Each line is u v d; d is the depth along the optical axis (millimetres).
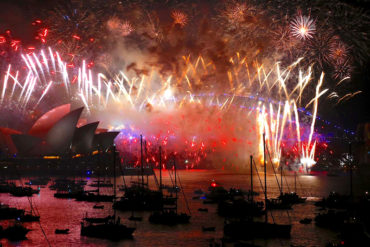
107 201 103125
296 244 61281
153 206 88938
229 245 60781
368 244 56844
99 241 64312
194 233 68500
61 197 110500
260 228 64938
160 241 63969
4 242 63688
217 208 87375
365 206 76750
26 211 87750
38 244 62688
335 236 65625
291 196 101062
